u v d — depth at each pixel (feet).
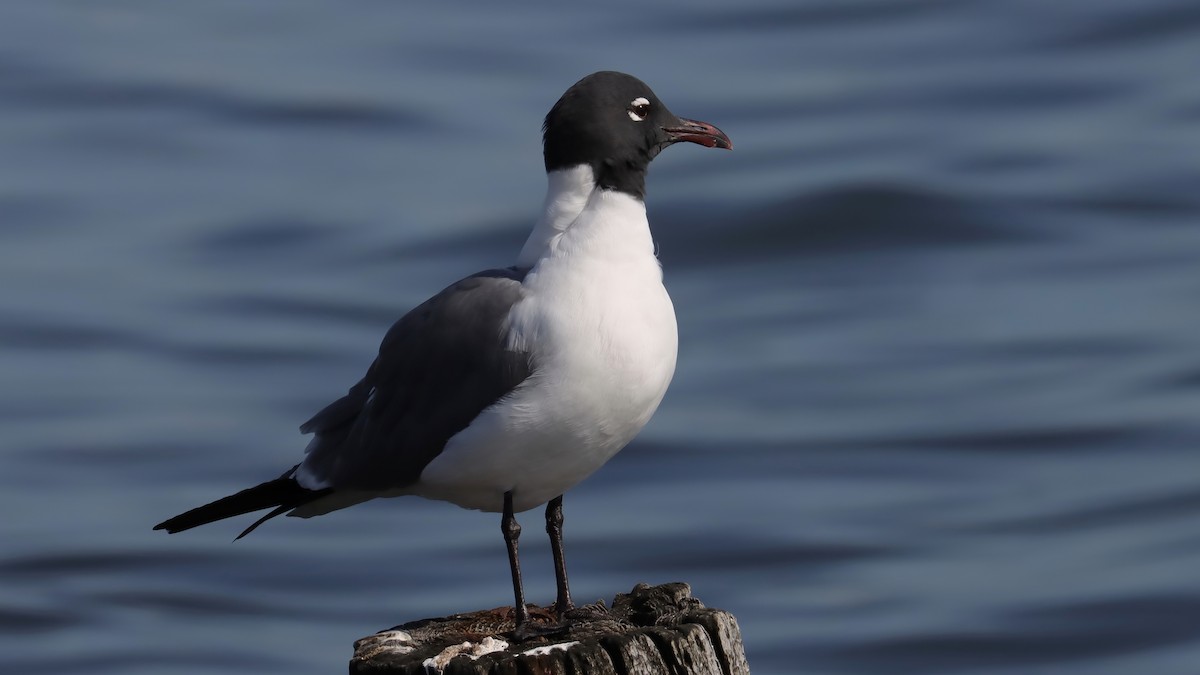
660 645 36.09
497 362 40.16
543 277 40.40
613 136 40.75
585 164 40.81
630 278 40.32
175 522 44.16
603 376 39.88
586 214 40.65
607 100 40.93
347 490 43.06
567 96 41.11
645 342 40.11
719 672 36.86
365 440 42.32
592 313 39.78
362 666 36.63
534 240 41.50
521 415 40.09
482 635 38.70
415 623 40.32
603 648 35.73
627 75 41.65
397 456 41.75
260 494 44.01
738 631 37.88
